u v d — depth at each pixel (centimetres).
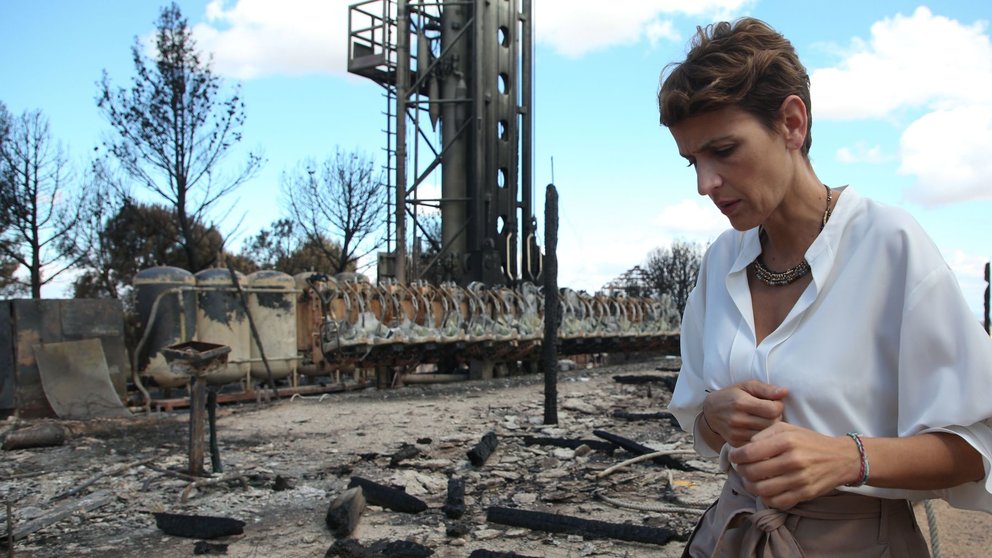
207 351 698
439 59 2158
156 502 630
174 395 1536
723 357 188
